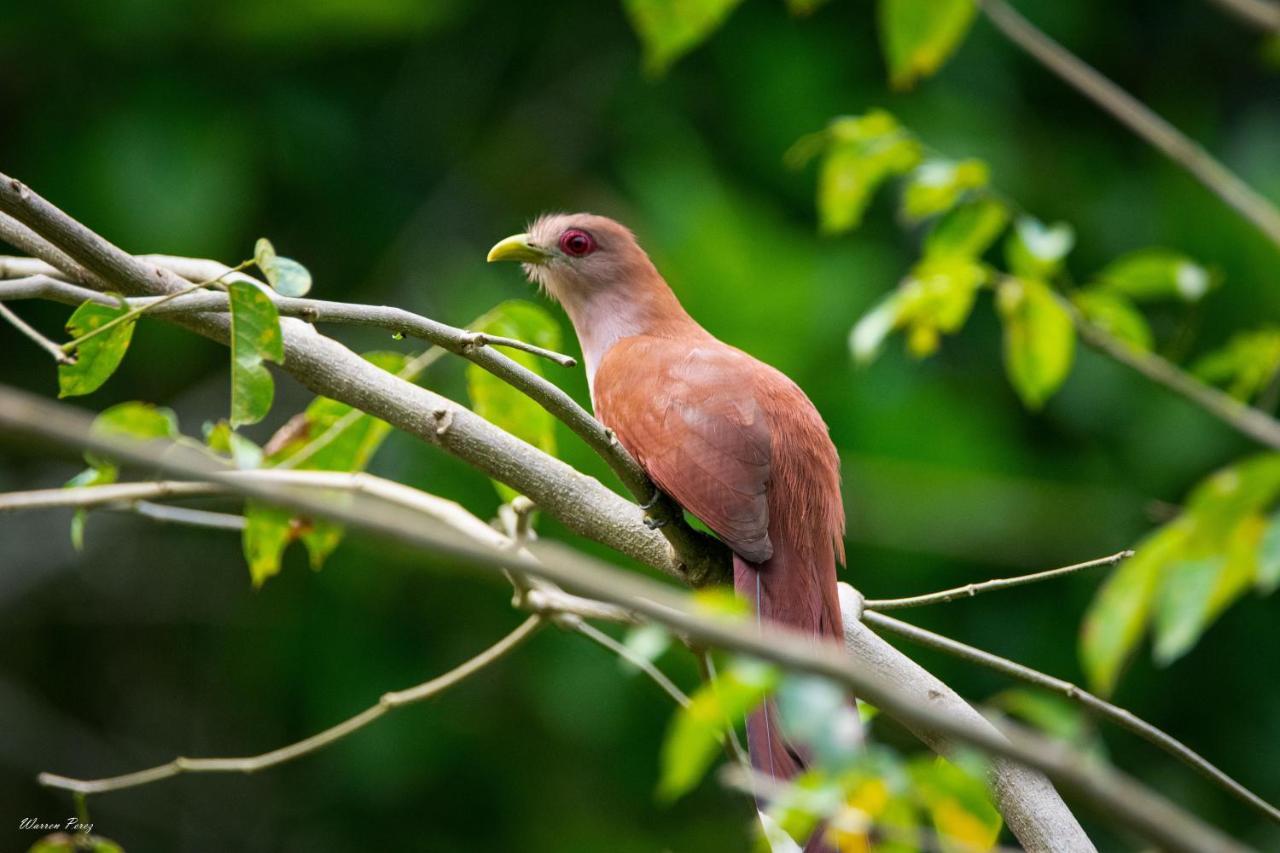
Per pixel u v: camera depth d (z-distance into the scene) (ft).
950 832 13.48
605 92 46.80
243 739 44.60
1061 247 28.25
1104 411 43.21
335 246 45.16
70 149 41.57
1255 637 43.91
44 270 21.33
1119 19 48.06
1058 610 41.91
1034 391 29.32
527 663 41.65
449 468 39.19
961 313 28.32
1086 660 26.86
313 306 17.70
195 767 23.53
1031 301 28.12
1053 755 10.91
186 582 45.83
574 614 23.48
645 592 12.56
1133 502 42.47
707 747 13.51
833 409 41.37
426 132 46.44
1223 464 42.22
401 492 23.08
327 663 42.57
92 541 44.39
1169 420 42.37
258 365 17.15
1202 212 43.75
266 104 43.60
